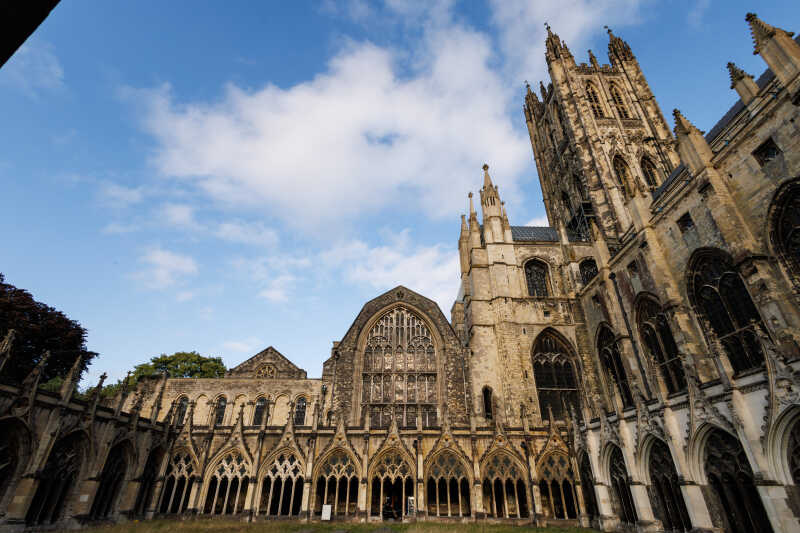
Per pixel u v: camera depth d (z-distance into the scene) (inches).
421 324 2375.7
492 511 1638.8
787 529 909.8
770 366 971.3
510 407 1983.3
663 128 3097.9
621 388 1893.5
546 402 2057.1
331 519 1560.0
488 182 2719.0
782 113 1153.4
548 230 2977.4
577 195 3068.4
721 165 1348.4
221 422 2190.0
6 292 2118.6
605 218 2625.5
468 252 2807.6
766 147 1210.0
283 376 2485.2
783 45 1155.9
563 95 3292.3
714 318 1365.7
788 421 936.9
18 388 1074.7
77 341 2362.2
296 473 1626.5
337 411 2084.2
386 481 1785.2
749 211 1239.5
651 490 1307.8
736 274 1270.9
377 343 2309.3
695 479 1140.5
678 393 1222.3
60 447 1192.8
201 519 1525.6
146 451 1507.1
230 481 1609.3
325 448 1654.8
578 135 3031.5
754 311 1207.6
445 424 1718.8
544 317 2242.9
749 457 994.1
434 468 1649.9
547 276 2440.9
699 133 1449.3
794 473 921.5
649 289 1651.1
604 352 2044.8
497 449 1684.3
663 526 1253.1
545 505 1690.5
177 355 3531.0
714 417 1096.2
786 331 1068.5
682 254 1492.4
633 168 2812.5
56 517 1182.9
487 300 2335.1
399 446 1670.8
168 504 1624.0
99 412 1312.7
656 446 1302.9
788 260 1140.5
